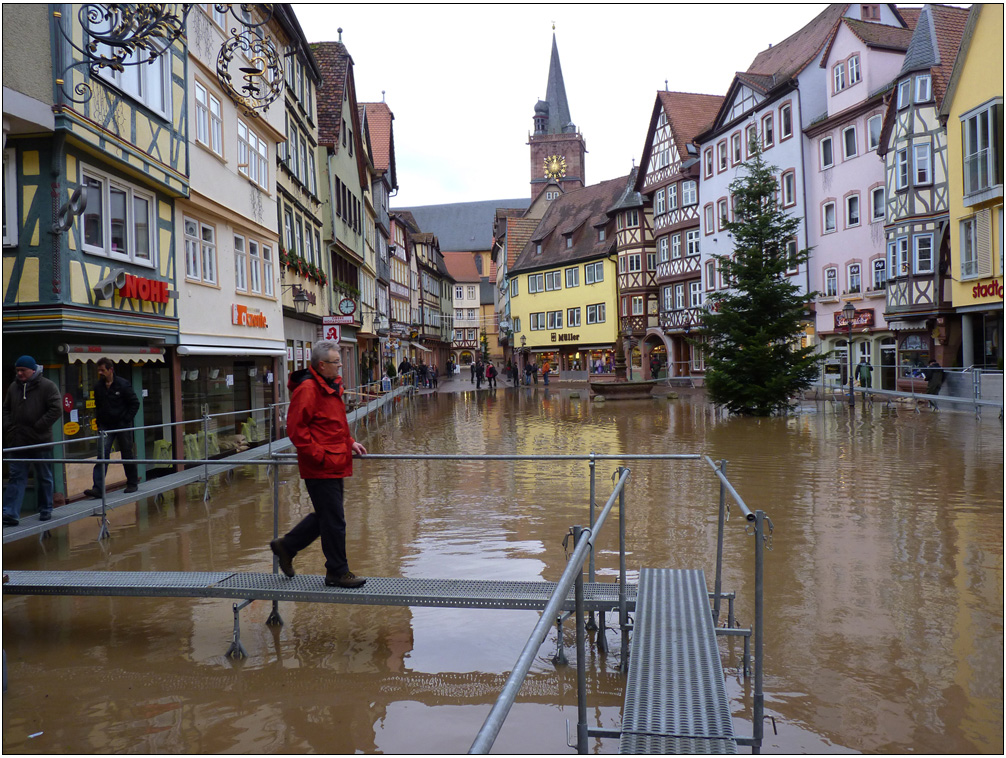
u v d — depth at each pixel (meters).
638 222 54.81
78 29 10.57
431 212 141.75
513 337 73.94
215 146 16.44
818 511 9.69
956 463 13.33
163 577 5.77
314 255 27.67
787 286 24.73
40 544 8.91
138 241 12.96
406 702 4.52
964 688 4.56
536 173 110.44
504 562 7.62
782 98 38.81
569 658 5.20
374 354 45.19
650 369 55.06
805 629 5.59
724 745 3.27
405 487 12.47
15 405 8.71
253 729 4.20
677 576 5.45
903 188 29.67
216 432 16.47
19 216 10.28
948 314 28.98
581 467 14.52
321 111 31.03
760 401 24.38
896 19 37.47
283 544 5.72
